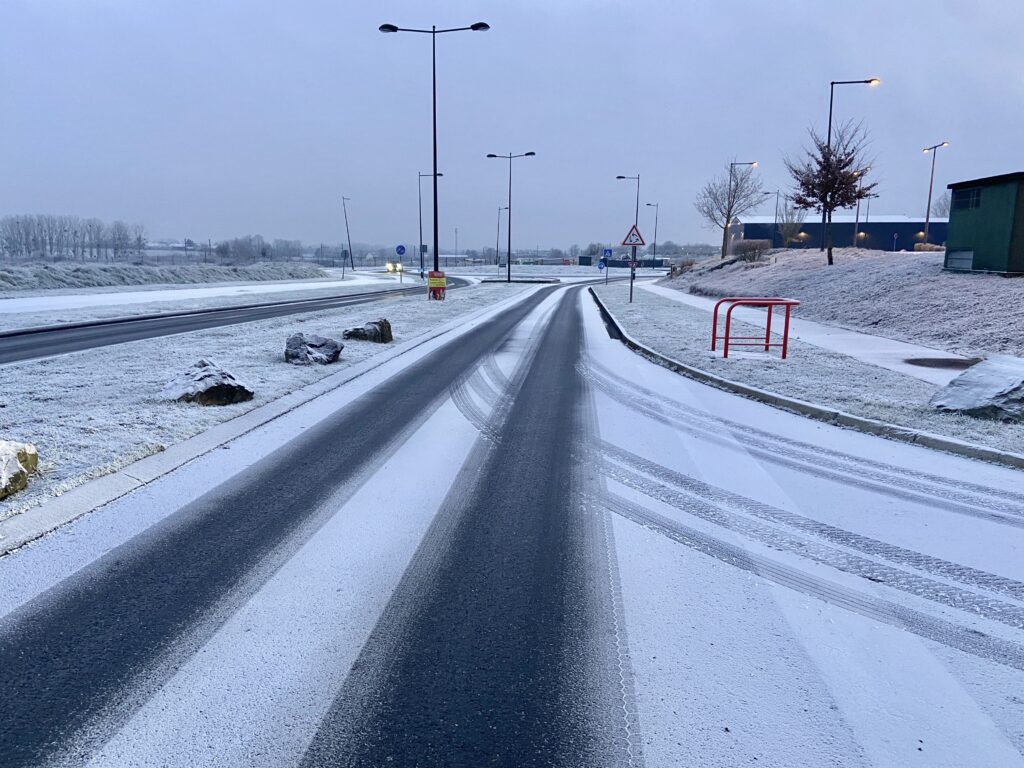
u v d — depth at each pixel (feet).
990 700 9.60
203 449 21.25
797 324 62.03
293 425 24.85
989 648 10.94
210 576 13.06
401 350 45.27
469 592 12.60
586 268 317.83
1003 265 57.21
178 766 8.15
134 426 22.77
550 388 32.65
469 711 9.25
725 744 8.61
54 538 14.56
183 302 85.25
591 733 8.82
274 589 12.60
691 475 19.51
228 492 17.66
